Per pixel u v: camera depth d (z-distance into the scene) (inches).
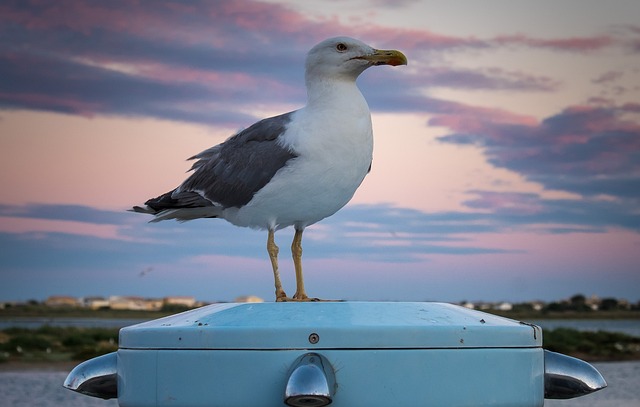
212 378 78.0
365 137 150.6
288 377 75.0
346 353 76.4
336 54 152.3
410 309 84.7
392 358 76.9
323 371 74.6
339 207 155.4
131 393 82.9
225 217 172.6
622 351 1387.8
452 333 78.2
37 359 1138.7
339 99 151.6
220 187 166.7
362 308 83.3
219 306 90.2
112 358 91.4
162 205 180.5
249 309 84.4
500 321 84.8
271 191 154.2
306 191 151.4
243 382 77.2
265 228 163.6
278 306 84.5
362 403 76.5
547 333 1481.3
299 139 151.5
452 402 77.9
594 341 1450.5
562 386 87.8
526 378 81.5
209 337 78.2
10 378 917.2
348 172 150.9
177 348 79.4
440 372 77.7
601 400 757.3
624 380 941.8
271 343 76.7
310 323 77.6
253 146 161.2
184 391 79.0
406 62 151.3
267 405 76.6
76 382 90.5
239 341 77.4
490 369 79.5
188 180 177.2
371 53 151.7
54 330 1317.7
